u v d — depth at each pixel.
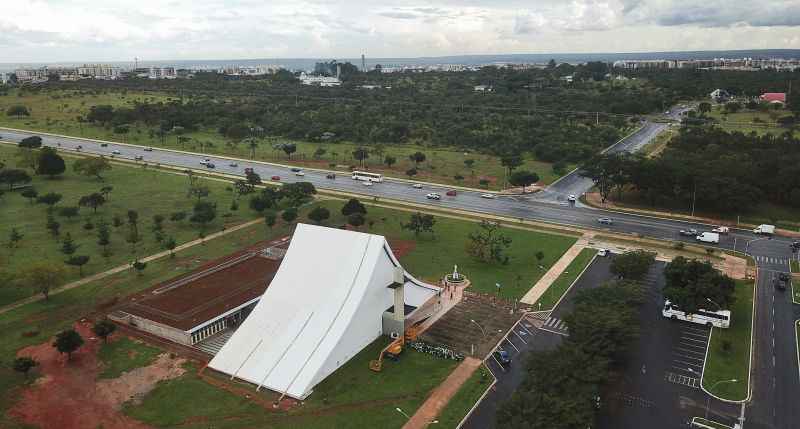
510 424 73.31
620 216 185.38
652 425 83.38
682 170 186.50
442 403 89.31
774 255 150.25
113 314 116.94
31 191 194.38
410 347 106.62
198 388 94.06
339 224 178.00
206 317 112.44
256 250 155.12
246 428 83.94
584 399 78.25
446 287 133.50
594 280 136.00
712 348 104.50
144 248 157.00
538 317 118.50
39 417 86.50
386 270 110.44
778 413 85.88
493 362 101.38
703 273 115.75
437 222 182.25
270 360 98.56
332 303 104.75
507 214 188.75
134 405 89.75
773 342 106.50
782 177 183.62
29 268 122.06
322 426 84.12
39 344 107.19
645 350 104.12
